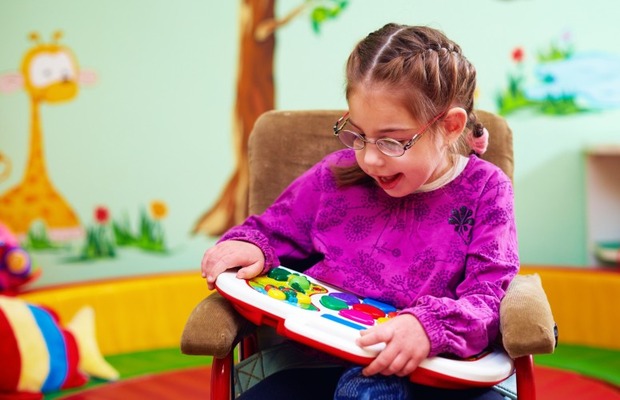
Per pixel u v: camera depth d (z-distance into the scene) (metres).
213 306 1.01
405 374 0.86
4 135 2.32
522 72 2.51
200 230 2.48
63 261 2.37
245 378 1.14
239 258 1.05
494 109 2.51
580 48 2.51
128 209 2.42
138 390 1.92
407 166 0.97
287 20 2.47
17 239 2.33
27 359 1.88
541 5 2.49
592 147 2.43
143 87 2.41
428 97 0.96
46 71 2.34
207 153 2.47
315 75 2.49
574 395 1.85
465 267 1.04
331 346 0.88
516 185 2.52
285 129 1.35
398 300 1.05
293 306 0.96
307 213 1.17
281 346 1.15
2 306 1.92
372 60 0.96
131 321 2.25
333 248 1.12
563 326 2.30
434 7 2.41
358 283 1.08
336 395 0.90
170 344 2.29
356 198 1.13
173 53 2.42
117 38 2.38
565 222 2.53
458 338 0.89
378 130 0.96
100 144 2.39
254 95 2.47
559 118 2.51
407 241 1.08
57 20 2.34
